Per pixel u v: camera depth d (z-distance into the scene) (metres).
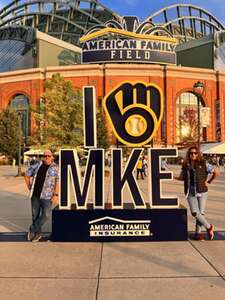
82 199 7.89
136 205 7.84
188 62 83.94
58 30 104.19
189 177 7.75
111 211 7.77
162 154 7.95
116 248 7.18
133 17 73.69
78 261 6.33
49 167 7.77
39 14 104.19
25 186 22.22
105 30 66.94
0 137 47.28
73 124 33.50
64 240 7.75
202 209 7.78
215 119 69.75
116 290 4.96
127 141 8.34
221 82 70.44
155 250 7.00
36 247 7.29
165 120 66.69
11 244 7.53
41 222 7.76
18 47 84.75
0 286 5.14
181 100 68.88
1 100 72.31
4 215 11.14
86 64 67.69
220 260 6.32
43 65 79.25
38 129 33.78
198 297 4.69
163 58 68.38
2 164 62.56
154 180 7.90
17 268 5.96
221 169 43.75
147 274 5.62
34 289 5.02
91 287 5.09
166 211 7.76
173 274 5.61
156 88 8.37
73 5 103.19
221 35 81.00
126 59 67.06
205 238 7.91
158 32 75.69
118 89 8.40
